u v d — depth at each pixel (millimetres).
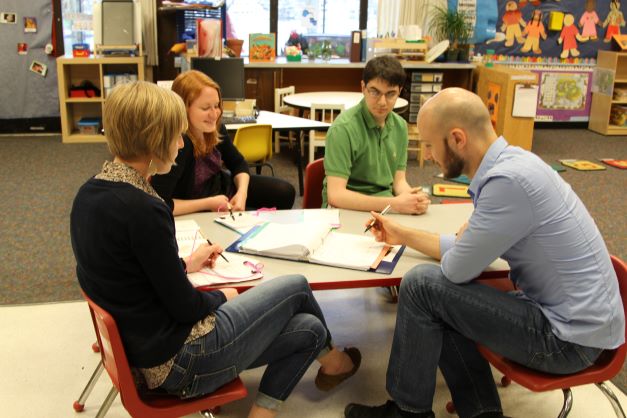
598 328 1633
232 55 6137
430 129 1767
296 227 2080
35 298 3016
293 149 6316
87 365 2430
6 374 2355
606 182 5312
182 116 1532
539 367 1695
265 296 1714
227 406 2174
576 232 1641
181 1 6445
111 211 1431
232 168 2992
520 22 7188
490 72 6168
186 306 1526
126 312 1484
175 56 6508
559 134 7320
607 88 7203
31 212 4320
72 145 6352
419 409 1903
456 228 2213
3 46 6496
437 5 6801
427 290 1771
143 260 1448
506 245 1647
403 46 6375
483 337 1738
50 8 6484
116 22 6352
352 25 7195
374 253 1949
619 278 1737
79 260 1490
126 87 1486
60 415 2133
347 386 2312
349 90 6969
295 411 2164
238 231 2119
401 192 2734
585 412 2191
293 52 6488
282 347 1804
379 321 2812
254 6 7008
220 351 1597
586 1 7230
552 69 7395
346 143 2520
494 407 1938
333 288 1801
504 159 1687
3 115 6699
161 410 1555
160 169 1563
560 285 1658
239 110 4652
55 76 6688
